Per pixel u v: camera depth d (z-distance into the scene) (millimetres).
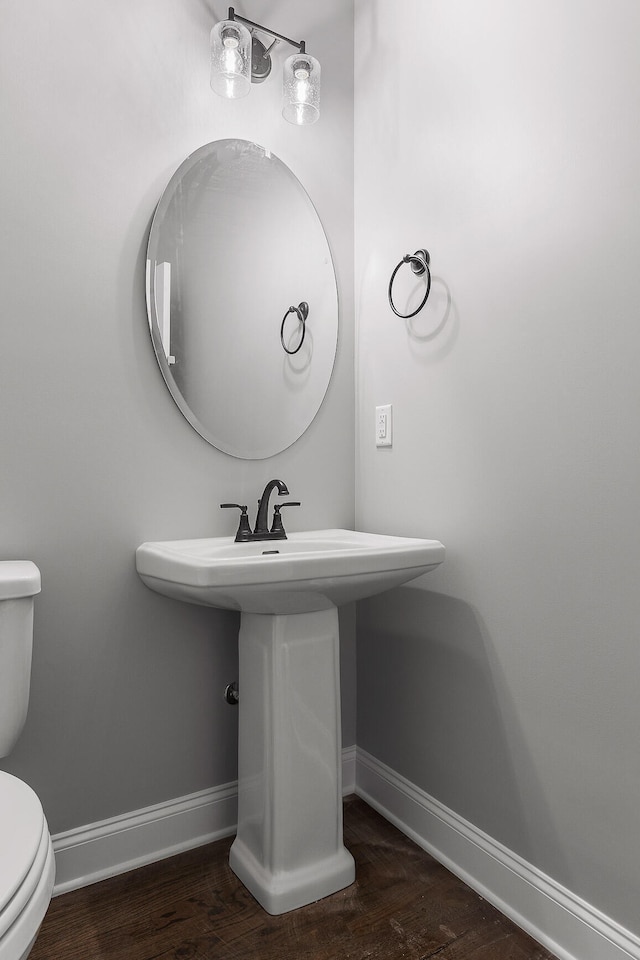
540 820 1274
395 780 1705
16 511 1356
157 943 1244
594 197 1151
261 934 1267
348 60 1879
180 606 1568
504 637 1362
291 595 1249
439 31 1541
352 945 1239
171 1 1559
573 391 1198
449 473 1520
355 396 1891
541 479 1271
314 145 1812
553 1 1230
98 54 1458
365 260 1841
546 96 1248
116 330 1476
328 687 1424
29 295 1368
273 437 1717
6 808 842
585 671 1181
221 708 1633
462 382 1476
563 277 1217
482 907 1354
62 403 1407
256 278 1693
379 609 1787
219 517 1632
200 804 1594
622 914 1113
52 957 1208
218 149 1633
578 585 1193
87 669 1447
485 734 1414
